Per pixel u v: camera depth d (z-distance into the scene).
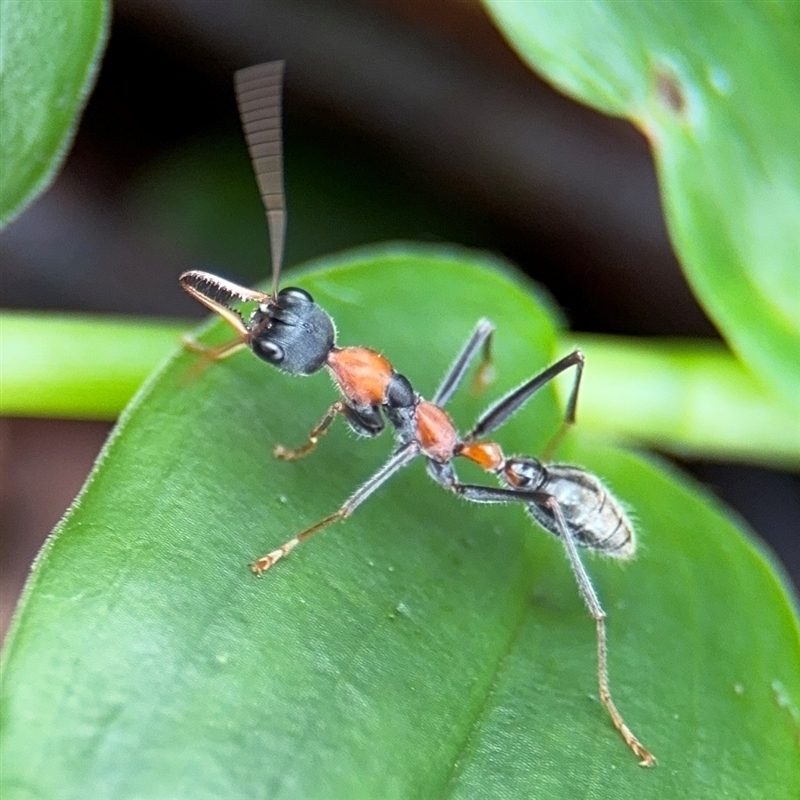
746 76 0.11
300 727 0.10
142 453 0.10
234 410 0.11
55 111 0.11
